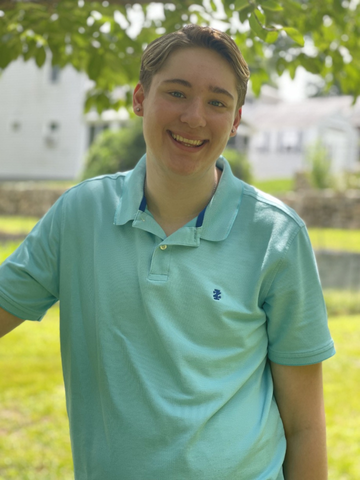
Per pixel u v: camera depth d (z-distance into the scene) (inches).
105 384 56.4
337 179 874.8
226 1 104.4
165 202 59.5
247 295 57.6
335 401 193.6
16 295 62.3
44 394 191.8
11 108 1214.3
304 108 1417.3
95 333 58.2
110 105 170.4
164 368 55.3
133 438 54.1
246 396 57.8
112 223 60.1
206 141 56.8
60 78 1170.0
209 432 54.3
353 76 150.9
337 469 146.0
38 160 1194.6
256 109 1482.5
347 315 323.0
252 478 56.4
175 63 55.4
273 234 58.4
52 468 141.3
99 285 57.9
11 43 140.6
